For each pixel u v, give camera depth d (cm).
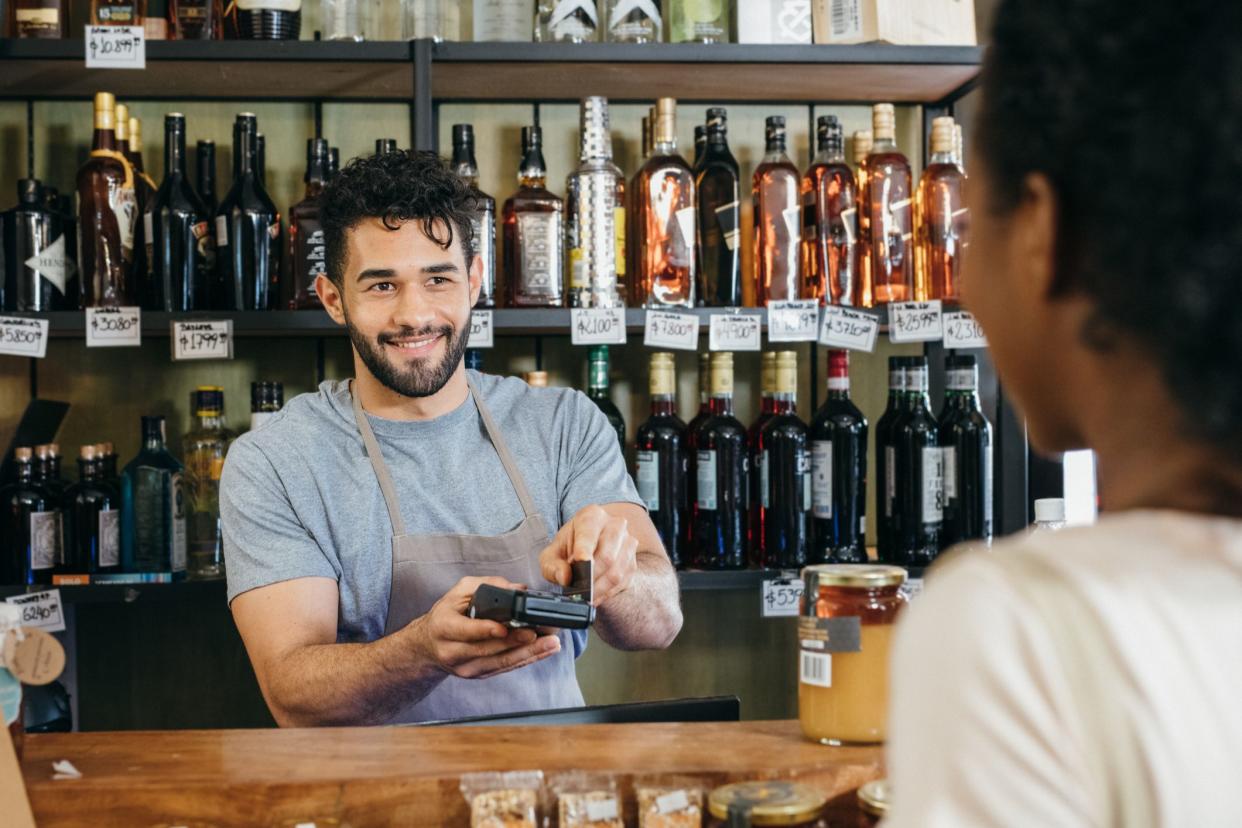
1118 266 46
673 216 218
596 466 185
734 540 219
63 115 234
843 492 220
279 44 204
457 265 170
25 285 208
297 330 209
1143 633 44
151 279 213
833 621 95
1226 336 44
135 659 233
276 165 238
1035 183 48
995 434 238
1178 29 44
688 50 212
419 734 101
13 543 206
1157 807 42
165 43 203
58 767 91
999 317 52
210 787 86
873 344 216
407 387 169
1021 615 45
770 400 226
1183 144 44
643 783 88
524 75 221
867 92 240
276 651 155
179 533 211
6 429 232
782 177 223
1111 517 50
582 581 133
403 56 207
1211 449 47
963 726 44
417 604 173
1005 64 50
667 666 245
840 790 90
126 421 235
